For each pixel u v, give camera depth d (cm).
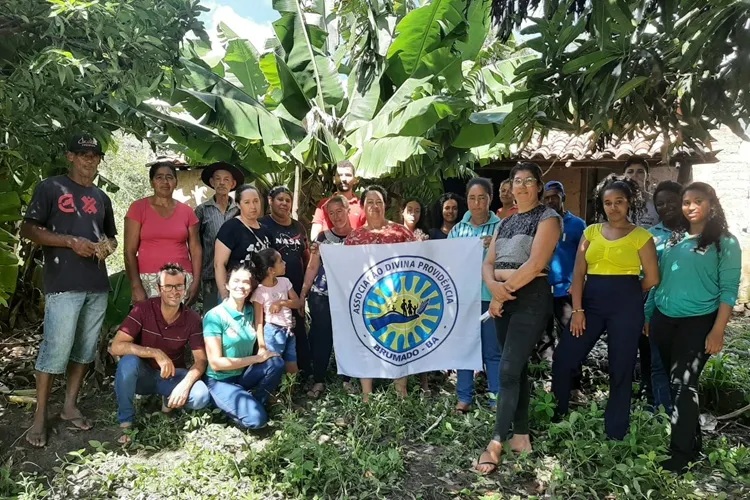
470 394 433
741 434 412
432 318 445
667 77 297
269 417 421
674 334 352
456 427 399
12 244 539
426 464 359
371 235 454
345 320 450
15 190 462
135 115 464
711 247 336
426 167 671
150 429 388
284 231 470
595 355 572
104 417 412
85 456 366
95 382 461
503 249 349
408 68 667
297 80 680
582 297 382
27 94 302
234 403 391
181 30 335
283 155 652
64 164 430
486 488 329
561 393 394
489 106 762
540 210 344
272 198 467
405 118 572
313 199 755
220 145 654
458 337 441
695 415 340
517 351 335
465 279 441
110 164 1462
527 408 358
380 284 448
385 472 338
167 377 392
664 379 403
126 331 393
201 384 402
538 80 318
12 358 546
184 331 405
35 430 376
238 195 446
